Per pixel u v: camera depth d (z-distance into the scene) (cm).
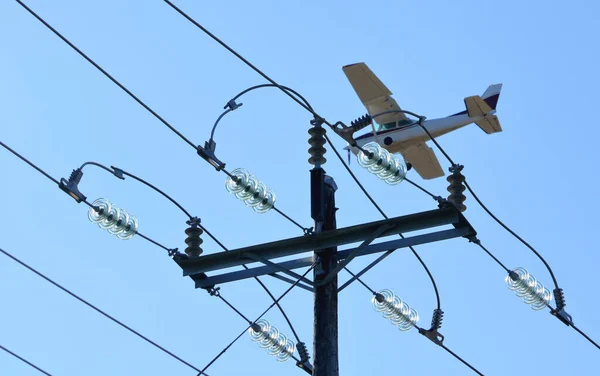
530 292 2341
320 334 1958
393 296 2227
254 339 2253
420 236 1972
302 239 2003
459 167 1961
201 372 2203
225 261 2072
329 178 2098
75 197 2014
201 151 2016
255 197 2039
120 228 2041
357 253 1956
